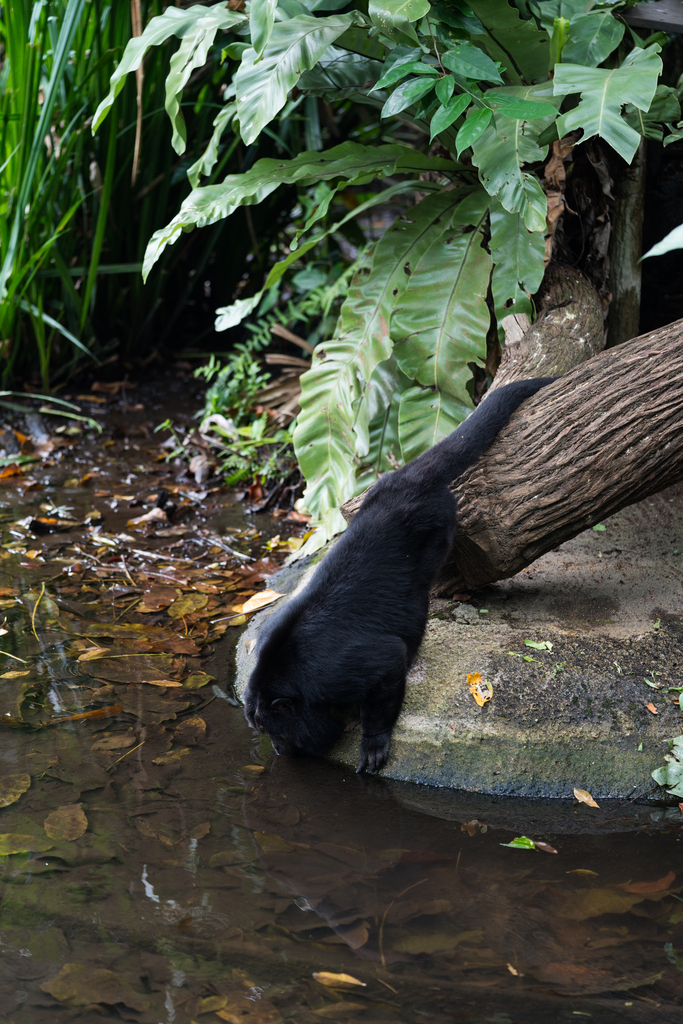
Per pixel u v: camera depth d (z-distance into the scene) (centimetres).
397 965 197
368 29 377
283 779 269
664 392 285
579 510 296
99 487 486
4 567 396
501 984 192
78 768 267
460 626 310
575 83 313
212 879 223
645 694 277
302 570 382
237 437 506
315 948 201
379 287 402
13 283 538
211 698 308
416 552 294
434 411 374
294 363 550
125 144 571
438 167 407
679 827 250
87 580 387
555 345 361
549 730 269
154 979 192
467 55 315
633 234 410
